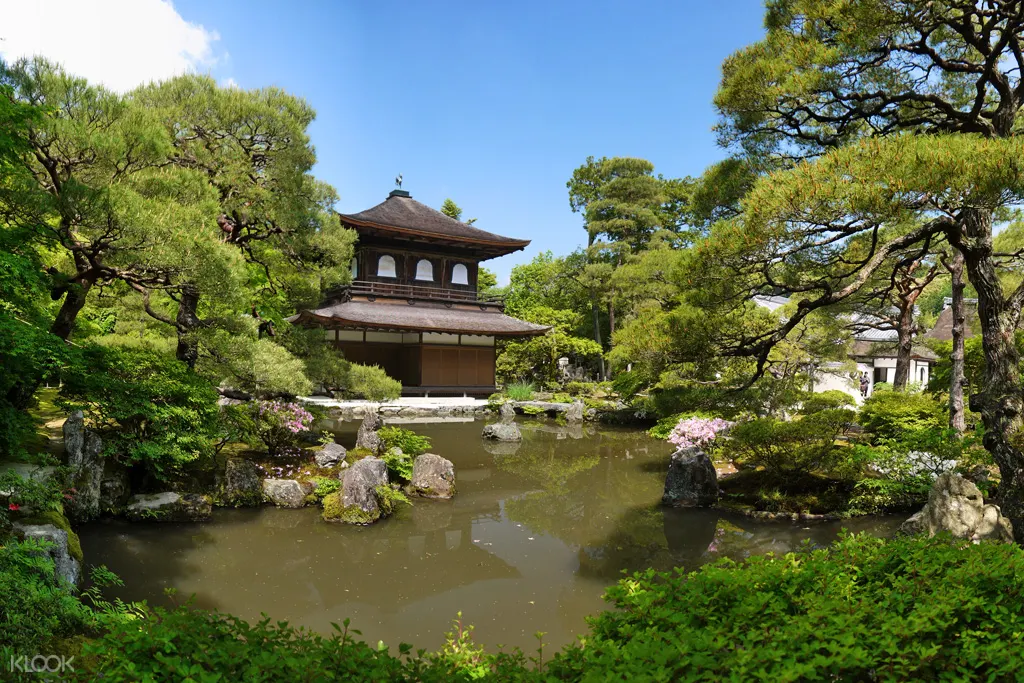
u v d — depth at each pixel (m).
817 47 9.49
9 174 7.69
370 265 33.44
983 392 8.46
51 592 4.55
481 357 34.09
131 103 9.97
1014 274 14.48
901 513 11.15
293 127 13.68
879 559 3.95
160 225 8.34
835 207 6.75
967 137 7.14
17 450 8.30
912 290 18.25
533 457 17.94
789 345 19.77
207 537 9.50
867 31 8.72
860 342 34.38
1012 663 2.69
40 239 8.30
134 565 8.13
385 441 15.35
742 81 10.16
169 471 11.34
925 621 2.95
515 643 6.42
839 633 2.93
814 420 11.87
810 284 9.04
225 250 9.81
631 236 43.69
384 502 11.37
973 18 10.67
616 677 2.51
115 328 19.33
